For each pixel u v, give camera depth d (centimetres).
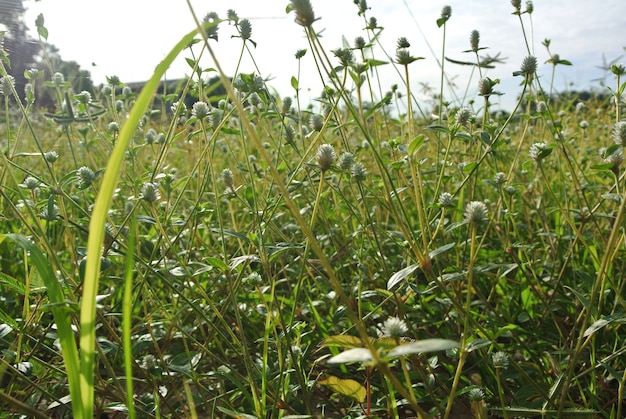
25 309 184
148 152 485
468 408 189
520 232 328
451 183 354
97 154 432
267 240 289
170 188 218
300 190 271
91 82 407
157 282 261
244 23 223
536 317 248
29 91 246
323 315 259
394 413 162
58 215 198
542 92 262
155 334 212
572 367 161
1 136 435
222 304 222
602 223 322
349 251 289
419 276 283
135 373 204
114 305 223
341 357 96
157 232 252
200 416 208
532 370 205
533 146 211
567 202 291
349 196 346
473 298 263
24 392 178
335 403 208
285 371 180
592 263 288
